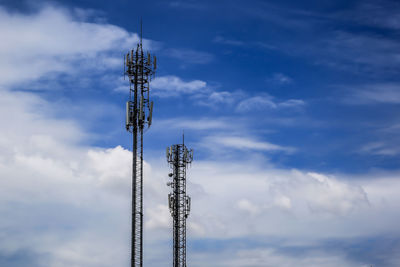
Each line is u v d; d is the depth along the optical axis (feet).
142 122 385.09
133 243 367.45
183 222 587.27
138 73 393.91
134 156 379.96
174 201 588.50
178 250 576.61
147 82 394.52
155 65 399.03
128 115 383.65
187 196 593.01
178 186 594.24
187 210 589.73
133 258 364.99
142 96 389.60
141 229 370.73
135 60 394.73
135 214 371.35
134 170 377.50
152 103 392.06
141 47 398.83
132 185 375.45
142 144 383.04
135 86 391.65
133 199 372.99
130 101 388.16
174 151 601.21
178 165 597.93
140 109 385.09
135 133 383.24
